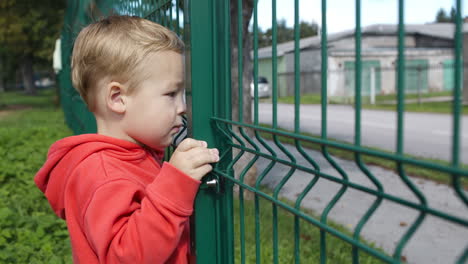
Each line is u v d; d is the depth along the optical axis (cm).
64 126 1159
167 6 169
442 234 390
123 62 123
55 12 1989
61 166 131
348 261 325
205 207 130
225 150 131
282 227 378
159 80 125
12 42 2014
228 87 127
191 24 127
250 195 443
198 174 118
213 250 132
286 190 445
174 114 130
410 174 594
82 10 363
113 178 118
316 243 352
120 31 126
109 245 112
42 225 359
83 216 118
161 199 112
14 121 1500
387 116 1561
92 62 128
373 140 1019
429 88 2795
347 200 469
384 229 398
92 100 134
